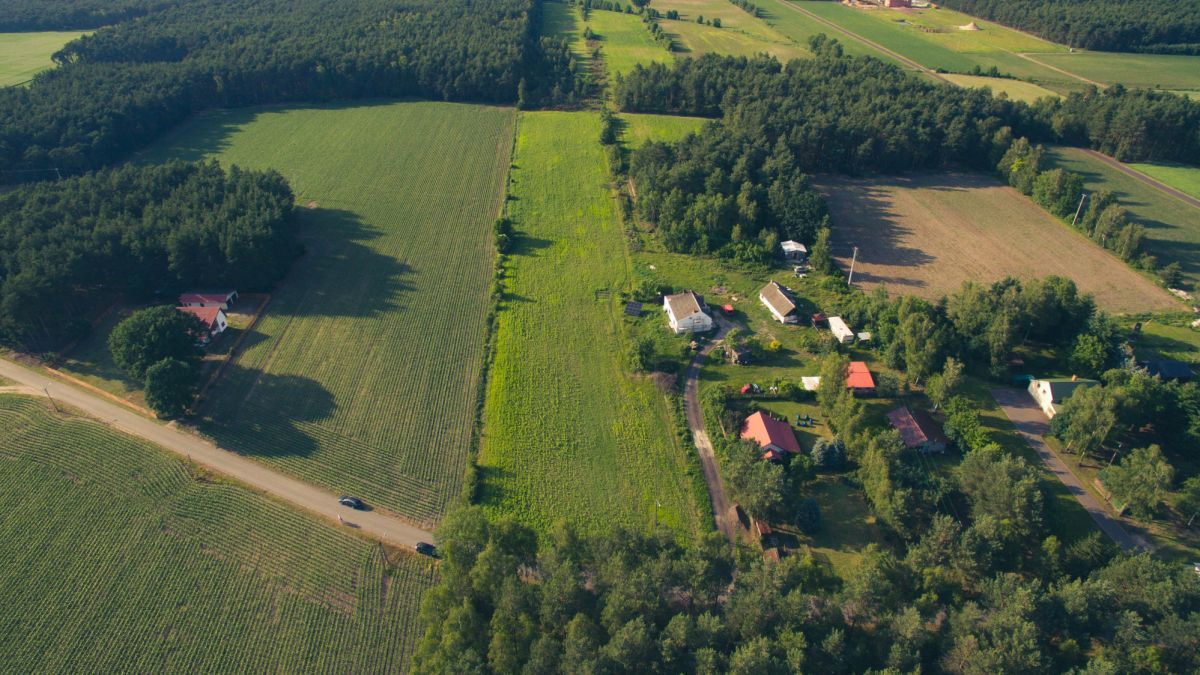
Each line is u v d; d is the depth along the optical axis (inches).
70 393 3892.7
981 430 3540.8
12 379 3988.7
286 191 5580.7
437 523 3189.0
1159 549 3041.3
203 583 2898.6
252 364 4151.1
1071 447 3563.0
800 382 4035.4
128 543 3051.2
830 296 4817.9
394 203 6082.7
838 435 3548.2
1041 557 2807.6
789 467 3442.4
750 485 3125.0
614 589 2529.5
